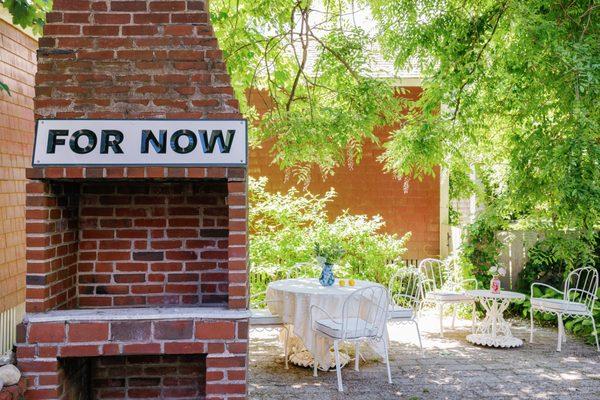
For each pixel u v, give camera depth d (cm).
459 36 681
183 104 397
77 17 398
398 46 729
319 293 597
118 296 439
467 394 532
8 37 594
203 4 402
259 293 833
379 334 575
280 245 904
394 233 1070
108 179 399
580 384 562
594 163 572
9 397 347
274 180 1065
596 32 647
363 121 733
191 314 391
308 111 763
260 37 773
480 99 688
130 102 395
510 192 754
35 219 382
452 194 1101
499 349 706
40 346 381
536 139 654
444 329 822
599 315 770
